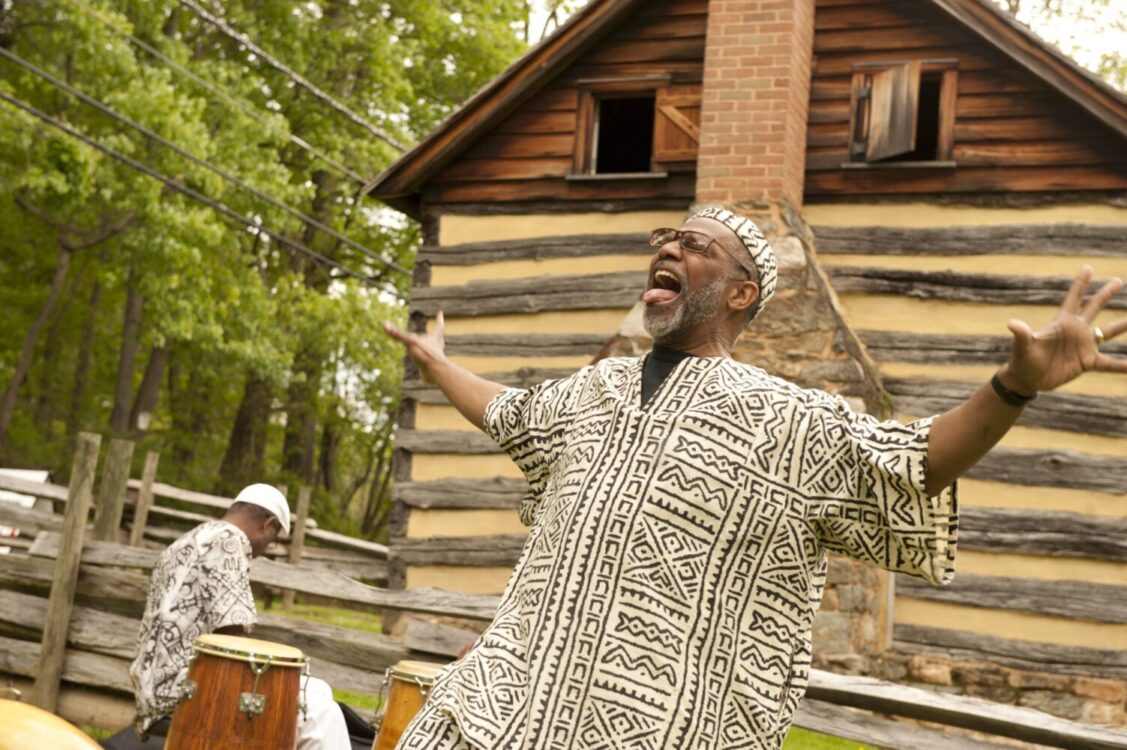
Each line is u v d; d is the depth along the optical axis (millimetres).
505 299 12016
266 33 22984
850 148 11148
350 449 36719
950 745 5996
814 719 6211
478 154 12359
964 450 2508
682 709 2570
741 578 2637
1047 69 10523
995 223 10797
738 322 3004
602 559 2648
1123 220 10547
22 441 24844
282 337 23078
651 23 11945
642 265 11672
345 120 23281
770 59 10828
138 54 20812
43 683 8312
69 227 23109
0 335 25453
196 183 20344
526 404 3053
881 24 11234
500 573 11617
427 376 3260
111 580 8461
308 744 5594
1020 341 2355
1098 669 9969
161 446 25719
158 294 20609
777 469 2660
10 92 19391
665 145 11742
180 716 5270
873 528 2631
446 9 24578
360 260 26734
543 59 11914
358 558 17609
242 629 5980
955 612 10281
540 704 2611
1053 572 10180
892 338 10852
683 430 2709
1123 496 10148
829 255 11094
